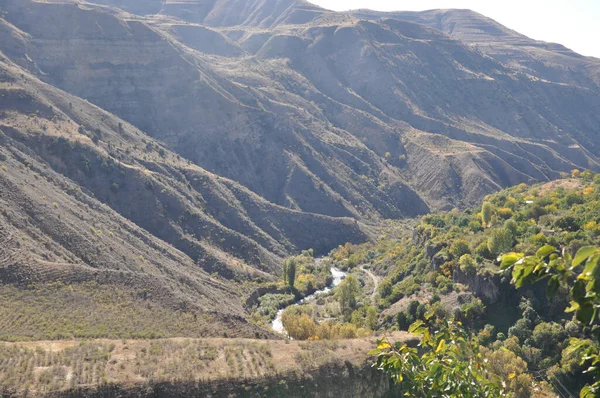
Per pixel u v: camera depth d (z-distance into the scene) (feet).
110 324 221.25
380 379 192.34
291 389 178.40
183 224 481.05
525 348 222.28
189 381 170.81
